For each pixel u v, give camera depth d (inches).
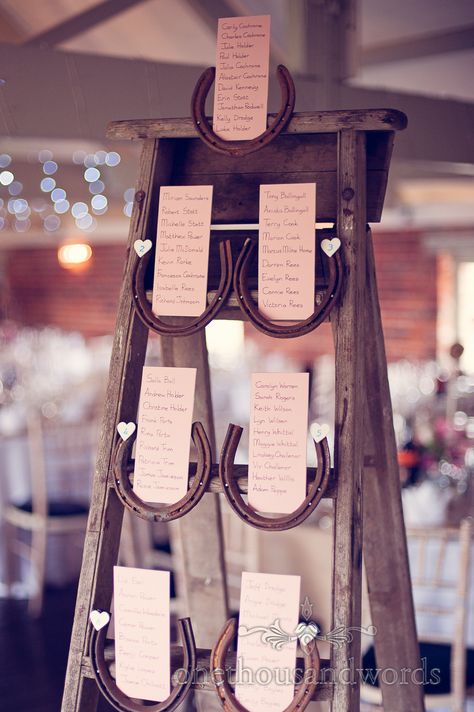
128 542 123.6
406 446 136.3
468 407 196.2
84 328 355.9
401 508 63.0
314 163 57.2
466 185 242.5
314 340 291.9
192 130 57.1
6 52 113.7
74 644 54.8
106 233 315.6
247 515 51.6
